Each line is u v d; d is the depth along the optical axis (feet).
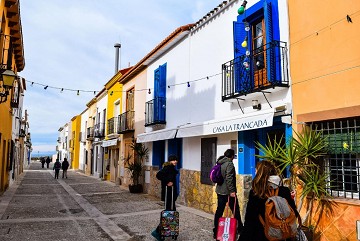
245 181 25.91
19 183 67.51
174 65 41.52
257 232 9.97
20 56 53.57
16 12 38.93
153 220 28.30
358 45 18.01
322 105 19.98
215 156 30.96
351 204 17.34
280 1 24.06
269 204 9.88
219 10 31.78
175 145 40.65
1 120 42.06
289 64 22.75
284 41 23.39
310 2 21.36
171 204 22.65
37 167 174.70
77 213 31.94
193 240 21.56
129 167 51.65
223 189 21.58
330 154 19.74
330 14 19.85
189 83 37.24
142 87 53.47
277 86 22.50
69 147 173.68
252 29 27.78
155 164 46.34
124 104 64.03
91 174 104.58
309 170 19.19
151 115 46.85
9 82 30.86
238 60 27.71
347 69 18.53
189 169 35.96
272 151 20.07
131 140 57.88
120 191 52.90
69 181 76.64
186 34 38.32
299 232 10.80
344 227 17.61
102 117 88.58
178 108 39.75
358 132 18.06
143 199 42.22
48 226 25.85
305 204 19.98
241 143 27.22
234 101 28.50
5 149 49.03
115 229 24.95
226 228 16.14
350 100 18.25
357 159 18.26
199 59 35.45
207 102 33.35
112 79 73.67
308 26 21.39
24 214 30.94
